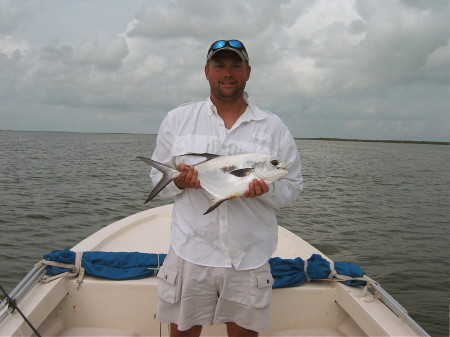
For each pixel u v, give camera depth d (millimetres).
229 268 2273
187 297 2303
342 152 64625
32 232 8266
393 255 7566
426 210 12344
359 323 2766
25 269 6234
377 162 38844
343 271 3139
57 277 3004
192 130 2359
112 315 3109
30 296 2738
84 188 14273
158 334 3121
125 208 10969
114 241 4230
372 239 8664
